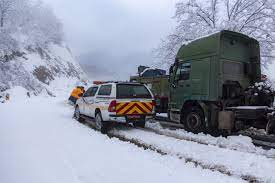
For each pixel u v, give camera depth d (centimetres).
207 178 541
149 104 1071
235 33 981
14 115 1536
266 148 800
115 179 532
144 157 679
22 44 7181
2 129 1048
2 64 4859
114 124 1223
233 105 956
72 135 959
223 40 973
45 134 963
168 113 1145
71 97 2400
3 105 2358
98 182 517
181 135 963
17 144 802
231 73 985
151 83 1458
